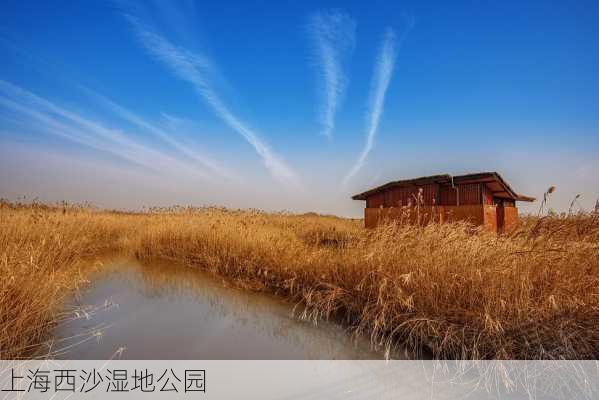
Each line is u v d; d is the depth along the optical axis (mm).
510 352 3756
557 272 4641
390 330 4691
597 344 3764
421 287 4902
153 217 14805
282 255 7879
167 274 8148
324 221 18797
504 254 5117
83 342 4258
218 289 6938
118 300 6027
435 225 6668
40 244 6945
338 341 4469
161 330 4715
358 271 5922
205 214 14172
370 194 13500
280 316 5379
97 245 11195
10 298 4125
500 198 12984
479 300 4492
